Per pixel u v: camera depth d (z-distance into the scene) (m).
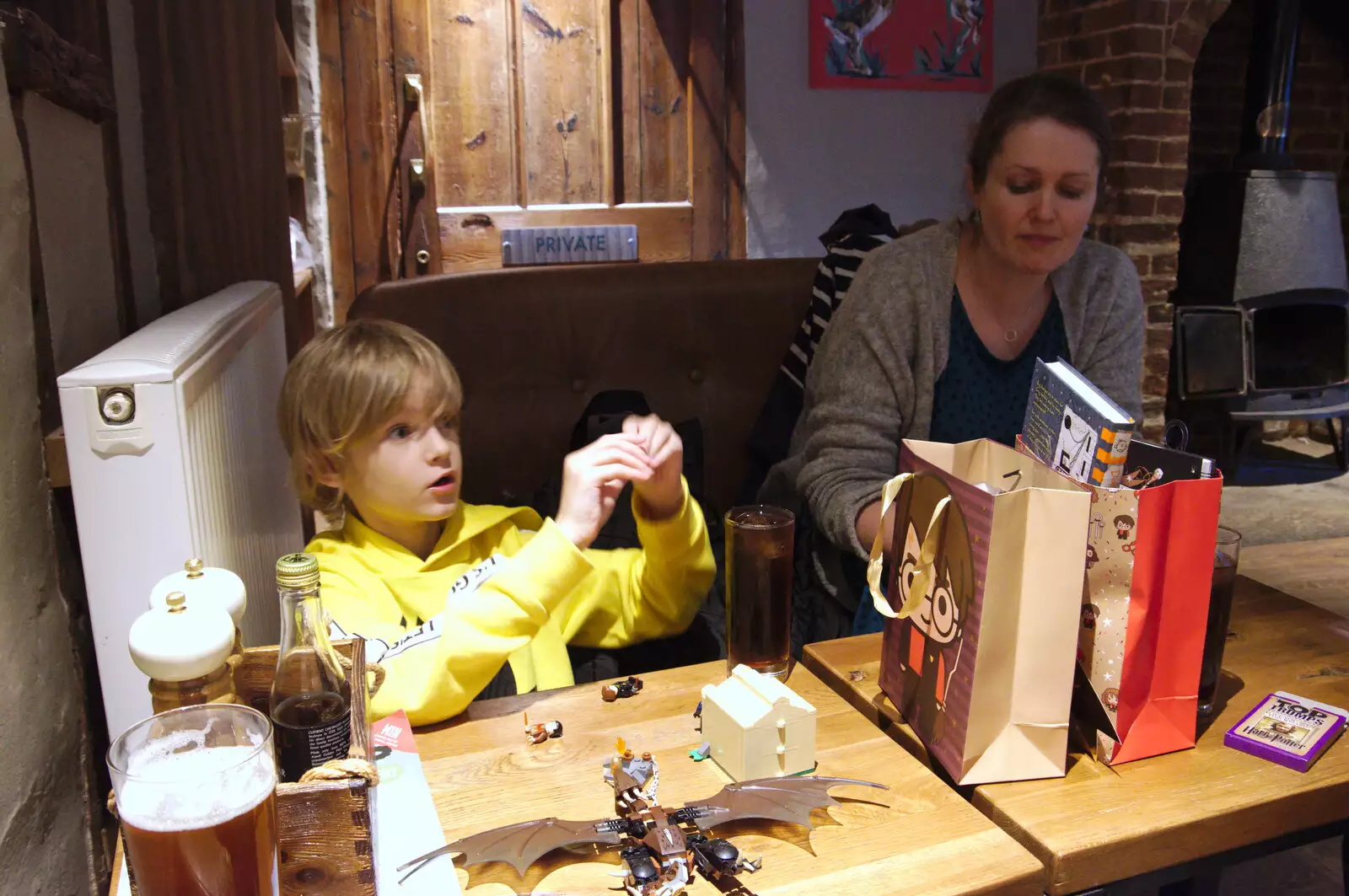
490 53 3.13
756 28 3.38
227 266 1.49
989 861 0.72
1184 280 4.09
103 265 1.13
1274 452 4.34
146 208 1.40
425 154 3.11
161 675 0.65
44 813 0.83
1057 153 1.24
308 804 0.63
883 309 1.38
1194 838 0.78
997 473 0.93
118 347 0.86
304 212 2.79
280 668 0.75
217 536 0.91
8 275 0.81
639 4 3.25
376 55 3.00
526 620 0.94
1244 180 3.85
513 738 0.89
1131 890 0.78
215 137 1.45
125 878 0.68
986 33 3.70
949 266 1.40
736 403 1.90
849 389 1.39
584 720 0.93
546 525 0.98
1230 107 4.38
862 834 0.76
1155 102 3.50
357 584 1.10
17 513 0.81
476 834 0.71
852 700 0.98
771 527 0.97
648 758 0.82
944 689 0.85
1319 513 3.49
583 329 1.81
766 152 3.49
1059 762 0.83
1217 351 3.87
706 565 1.22
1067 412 0.88
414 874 0.69
